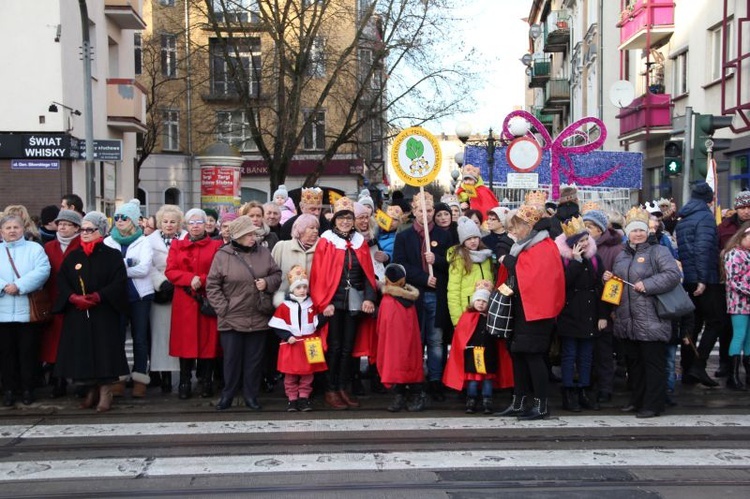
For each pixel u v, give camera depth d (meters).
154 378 10.01
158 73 38.53
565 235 8.47
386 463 6.74
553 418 8.30
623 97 22.14
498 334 8.18
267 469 6.59
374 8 28.50
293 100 28.72
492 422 8.15
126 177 27.62
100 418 8.34
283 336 8.48
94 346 8.37
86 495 6.02
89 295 8.27
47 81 20.53
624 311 8.35
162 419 8.28
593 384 9.55
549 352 9.10
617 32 31.97
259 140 29.56
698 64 22.86
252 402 8.69
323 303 8.55
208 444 7.35
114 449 7.22
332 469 6.59
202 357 8.94
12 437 7.62
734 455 6.96
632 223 8.32
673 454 6.98
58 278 8.41
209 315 8.88
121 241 9.16
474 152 19.12
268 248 9.27
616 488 6.12
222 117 31.48
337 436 7.60
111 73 26.53
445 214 9.14
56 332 9.00
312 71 29.41
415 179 9.02
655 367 8.29
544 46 50.38
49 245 9.02
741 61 19.41
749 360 9.63
